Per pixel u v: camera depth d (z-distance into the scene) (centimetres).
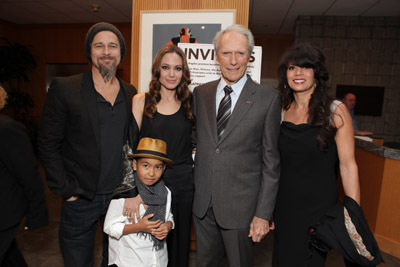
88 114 151
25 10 614
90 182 154
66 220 161
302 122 148
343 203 139
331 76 648
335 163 148
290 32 772
